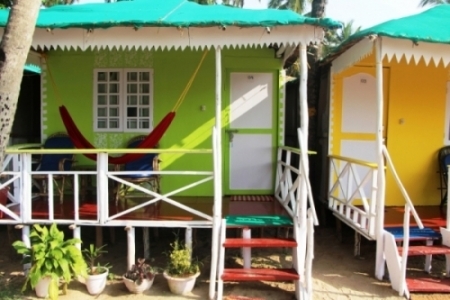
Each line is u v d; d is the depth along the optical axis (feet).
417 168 21.53
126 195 20.56
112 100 21.16
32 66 24.41
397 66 21.07
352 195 18.16
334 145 21.30
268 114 21.48
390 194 21.53
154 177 18.90
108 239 19.88
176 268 14.89
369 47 15.67
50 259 13.87
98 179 15.76
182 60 20.99
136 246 19.10
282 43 15.08
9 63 11.73
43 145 20.80
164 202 19.74
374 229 15.99
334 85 21.12
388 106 21.24
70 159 19.75
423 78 21.25
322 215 22.72
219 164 15.17
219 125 15.35
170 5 17.26
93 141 21.17
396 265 14.84
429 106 21.36
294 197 17.12
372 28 15.31
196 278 15.39
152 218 16.56
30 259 14.43
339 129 21.27
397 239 15.89
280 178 20.53
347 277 16.08
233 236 18.53
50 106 21.13
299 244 15.03
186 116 21.21
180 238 19.92
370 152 21.42
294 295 14.79
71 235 19.69
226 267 16.51
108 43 15.25
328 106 21.52
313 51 23.71
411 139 21.40
